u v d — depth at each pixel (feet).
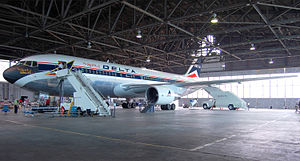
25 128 32.22
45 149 19.02
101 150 18.71
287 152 18.15
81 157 16.47
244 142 22.30
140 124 37.88
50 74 57.62
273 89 153.38
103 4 56.90
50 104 81.71
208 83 76.89
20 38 87.45
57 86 59.47
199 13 61.77
